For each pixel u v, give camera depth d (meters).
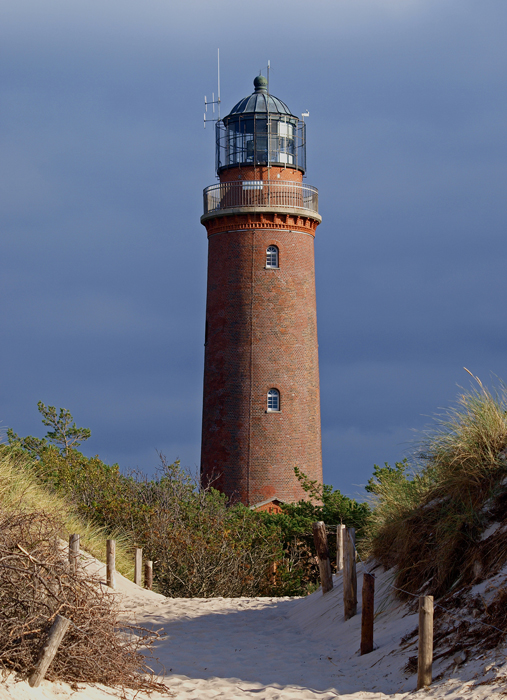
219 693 11.35
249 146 41.53
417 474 14.88
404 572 13.79
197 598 22.45
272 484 39.69
